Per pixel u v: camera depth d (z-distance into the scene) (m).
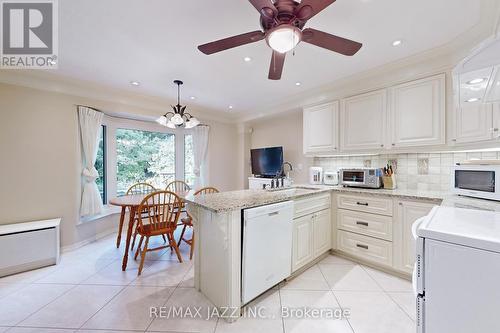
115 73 2.58
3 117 2.45
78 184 2.95
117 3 1.46
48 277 2.19
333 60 2.26
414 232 0.96
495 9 1.45
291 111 3.82
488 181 1.64
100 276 2.21
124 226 3.80
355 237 2.50
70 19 1.62
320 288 2.00
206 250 1.85
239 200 1.82
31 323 1.54
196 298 1.85
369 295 1.88
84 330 1.48
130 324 1.53
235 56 2.18
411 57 2.16
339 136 2.90
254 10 1.53
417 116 2.22
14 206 2.51
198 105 3.98
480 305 0.79
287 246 2.00
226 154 4.88
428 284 0.89
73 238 2.91
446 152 2.37
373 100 2.55
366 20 1.63
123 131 3.85
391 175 2.58
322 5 1.10
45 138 2.71
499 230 0.88
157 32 1.79
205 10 1.53
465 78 1.11
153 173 4.27
